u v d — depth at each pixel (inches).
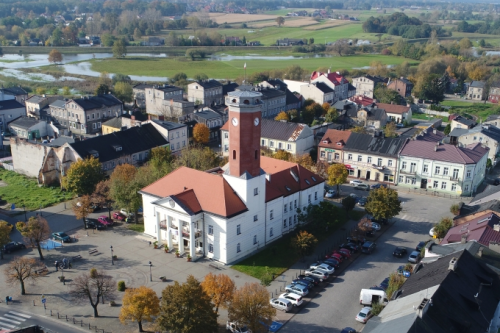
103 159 5098.4
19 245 3747.5
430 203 4744.1
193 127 6565.0
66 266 3459.6
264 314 2583.7
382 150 5295.3
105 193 4266.7
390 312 2343.8
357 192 5068.9
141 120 6486.2
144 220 4020.7
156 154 5246.1
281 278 3361.2
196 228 3636.8
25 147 5462.6
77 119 7278.5
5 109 7411.4
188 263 3533.5
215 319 2518.5
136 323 2847.0
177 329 2410.2
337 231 4124.0
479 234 3009.4
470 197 4886.8
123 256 3641.7
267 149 5885.8
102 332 2763.3
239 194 3558.1
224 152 6200.8
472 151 5029.5
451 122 7165.4
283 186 3991.1
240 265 3516.2
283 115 7578.7
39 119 7322.8
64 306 3021.7
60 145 5319.9
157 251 3722.9
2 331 2566.4
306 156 5246.1
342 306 3021.7
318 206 4003.4
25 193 5009.8
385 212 4028.1
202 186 3641.7
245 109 3361.2
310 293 3171.8
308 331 2765.7
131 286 3216.0
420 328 2039.9
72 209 4520.2
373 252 3740.2
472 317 2245.3
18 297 3110.2
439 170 4987.7
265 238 3848.4
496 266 2684.5
